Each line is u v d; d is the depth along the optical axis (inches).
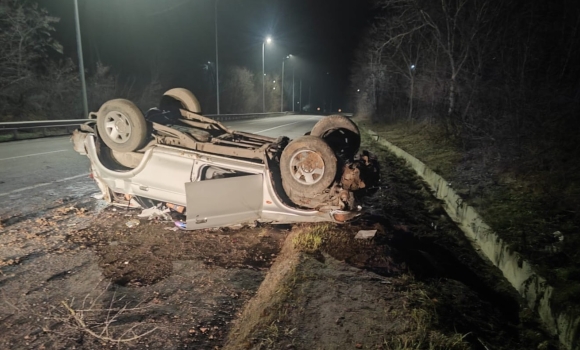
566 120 344.8
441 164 447.8
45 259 177.6
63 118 919.7
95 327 129.5
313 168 193.0
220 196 195.2
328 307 136.3
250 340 117.7
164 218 228.5
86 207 251.9
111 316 135.9
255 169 204.2
